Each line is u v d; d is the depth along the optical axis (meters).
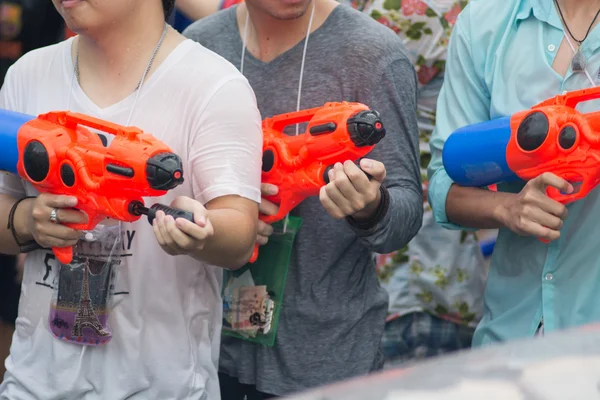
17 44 5.70
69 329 3.49
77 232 3.36
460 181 3.93
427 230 5.25
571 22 3.92
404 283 5.26
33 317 3.63
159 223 3.13
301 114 3.74
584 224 3.83
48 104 3.66
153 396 3.58
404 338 5.28
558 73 3.92
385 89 4.05
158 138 3.48
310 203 4.10
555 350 2.05
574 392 1.92
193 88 3.47
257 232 3.74
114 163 3.16
